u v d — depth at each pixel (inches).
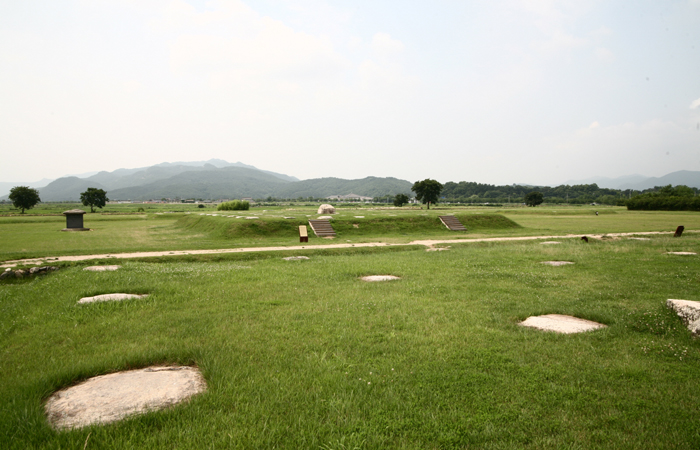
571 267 563.8
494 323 301.0
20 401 170.9
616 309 334.3
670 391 187.3
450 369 213.6
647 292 398.3
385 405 175.0
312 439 147.1
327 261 657.0
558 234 1181.1
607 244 858.1
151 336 270.8
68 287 430.6
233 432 151.6
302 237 981.2
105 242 1048.2
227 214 1701.5
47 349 251.0
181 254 749.3
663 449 143.3
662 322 287.9
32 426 152.4
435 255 727.1
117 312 331.9
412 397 183.5
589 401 179.3
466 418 166.1
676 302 303.6
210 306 354.3
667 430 155.6
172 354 230.8
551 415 168.4
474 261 632.4
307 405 175.0
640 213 2802.7
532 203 4562.0
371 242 1009.5
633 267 552.4
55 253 759.1
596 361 224.2
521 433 154.5
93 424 154.1
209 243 986.7
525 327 289.4
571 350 241.3
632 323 295.0
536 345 249.8
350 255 765.9
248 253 765.3
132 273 506.6
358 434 151.8
